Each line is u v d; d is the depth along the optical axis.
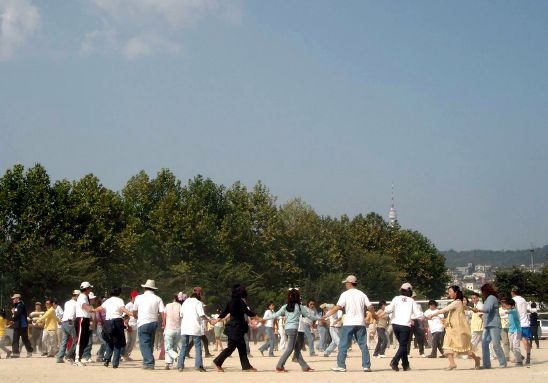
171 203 70.75
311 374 17.88
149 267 66.62
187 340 19.38
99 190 63.59
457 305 19.64
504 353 20.98
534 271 102.44
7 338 30.36
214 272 69.62
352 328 18.67
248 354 28.19
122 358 24.42
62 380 16.33
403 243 105.88
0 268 57.19
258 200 81.06
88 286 21.89
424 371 18.78
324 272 87.31
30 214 57.94
